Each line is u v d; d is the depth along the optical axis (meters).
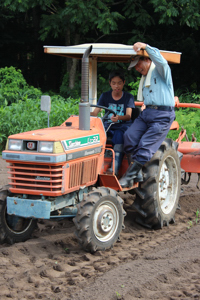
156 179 4.99
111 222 4.44
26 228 4.80
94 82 5.39
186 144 6.20
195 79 16.12
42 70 19.72
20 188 4.27
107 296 3.33
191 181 7.76
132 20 15.53
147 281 3.56
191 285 3.52
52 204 4.25
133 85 13.05
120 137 5.05
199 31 16.41
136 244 4.65
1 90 12.66
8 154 4.22
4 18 16.48
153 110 4.84
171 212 5.37
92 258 4.20
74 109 10.46
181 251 4.29
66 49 4.90
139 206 5.09
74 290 3.47
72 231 5.05
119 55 5.18
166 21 13.45
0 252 4.29
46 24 14.17
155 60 4.57
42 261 4.12
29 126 10.19
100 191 4.33
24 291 3.48
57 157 4.02
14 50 19.08
